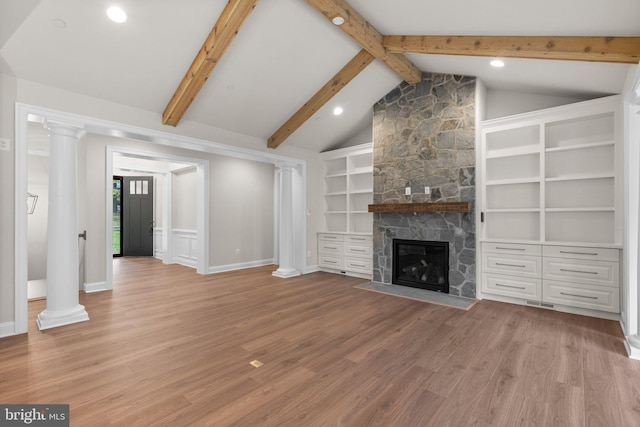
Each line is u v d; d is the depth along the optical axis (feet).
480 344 9.04
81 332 9.93
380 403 6.22
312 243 20.74
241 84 13.14
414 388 6.75
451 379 7.12
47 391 6.58
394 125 16.52
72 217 10.83
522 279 12.84
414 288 15.74
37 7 8.26
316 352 8.52
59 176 10.53
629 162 9.24
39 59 9.48
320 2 9.77
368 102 17.17
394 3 9.99
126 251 28.50
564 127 12.90
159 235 27.43
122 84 11.30
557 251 12.00
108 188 15.98
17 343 9.06
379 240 17.19
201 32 10.30
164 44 10.37
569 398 6.37
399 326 10.50
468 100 14.14
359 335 9.71
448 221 14.61
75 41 9.37
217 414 5.85
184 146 15.02
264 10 10.39
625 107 9.62
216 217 20.70
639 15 7.33
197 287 16.22
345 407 6.09
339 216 21.34
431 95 15.24
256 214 23.27
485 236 14.42
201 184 20.11
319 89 15.03
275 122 16.49
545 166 13.10
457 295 14.35
